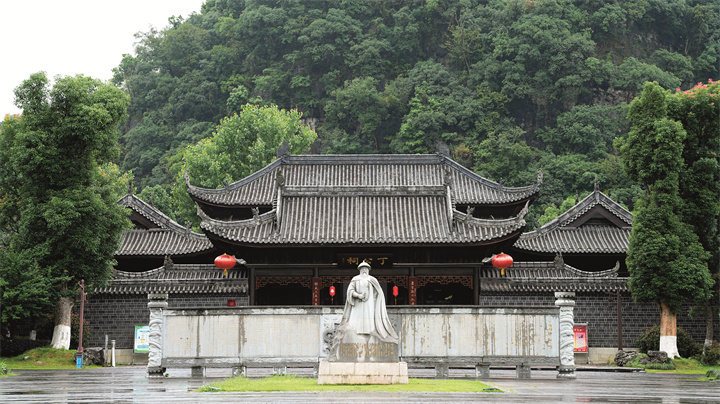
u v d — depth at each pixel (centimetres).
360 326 2264
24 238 4319
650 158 4375
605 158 12012
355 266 4581
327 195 4769
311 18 14900
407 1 15362
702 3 14962
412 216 4647
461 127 13062
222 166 7950
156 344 2739
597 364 4525
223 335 2736
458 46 14475
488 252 4547
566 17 13838
